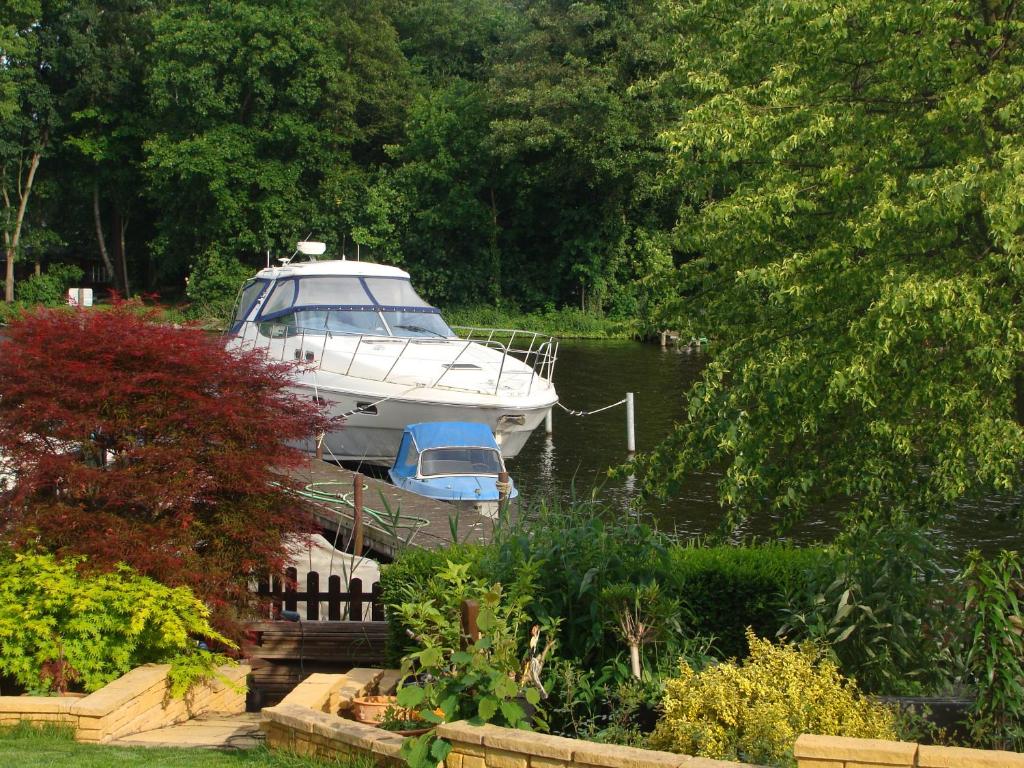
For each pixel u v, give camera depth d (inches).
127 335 345.4
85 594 309.4
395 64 2413.9
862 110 345.1
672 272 445.7
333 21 2313.0
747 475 339.6
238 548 349.1
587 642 270.5
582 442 991.6
